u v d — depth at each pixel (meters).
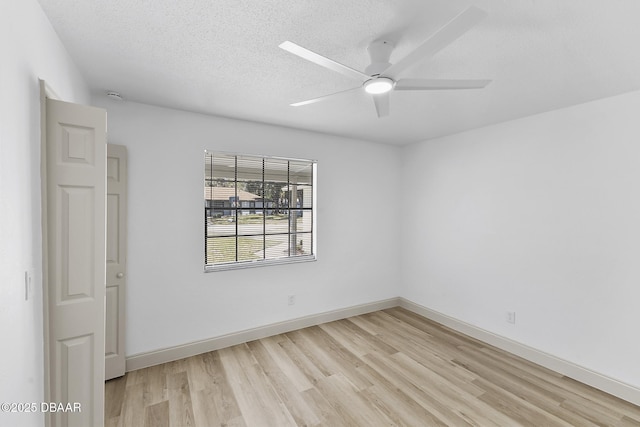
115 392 2.30
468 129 3.43
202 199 2.93
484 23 1.46
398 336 3.37
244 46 1.73
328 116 2.99
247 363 2.75
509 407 2.17
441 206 3.80
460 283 3.56
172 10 1.41
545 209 2.78
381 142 4.15
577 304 2.56
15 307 1.12
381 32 1.58
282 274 3.44
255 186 3.31
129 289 2.61
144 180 2.66
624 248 2.31
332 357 2.88
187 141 2.85
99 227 1.60
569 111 2.62
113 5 1.38
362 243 4.05
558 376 2.59
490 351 3.04
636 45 1.65
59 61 1.65
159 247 2.74
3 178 1.03
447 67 1.93
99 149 1.59
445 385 2.44
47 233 1.42
